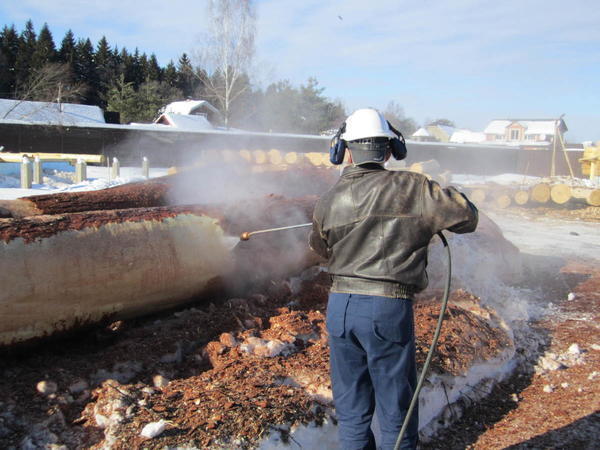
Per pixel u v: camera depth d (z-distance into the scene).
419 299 5.18
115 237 3.77
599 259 9.44
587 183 22.92
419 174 2.60
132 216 3.98
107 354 3.62
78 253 3.54
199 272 4.21
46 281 3.38
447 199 2.48
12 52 59.34
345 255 2.56
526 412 3.83
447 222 2.48
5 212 4.45
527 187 19.00
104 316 3.76
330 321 2.57
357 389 2.61
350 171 2.68
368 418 2.63
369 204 2.53
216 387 3.23
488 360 4.28
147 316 4.21
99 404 3.02
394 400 2.48
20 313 3.29
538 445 3.35
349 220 2.55
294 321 4.15
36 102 38.97
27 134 27.55
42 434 2.81
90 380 3.33
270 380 3.36
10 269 3.25
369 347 2.47
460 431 3.59
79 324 3.63
